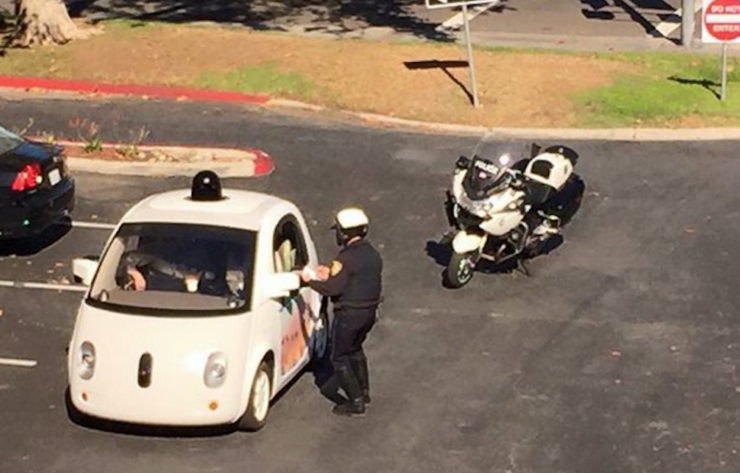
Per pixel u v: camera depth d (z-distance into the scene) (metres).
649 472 11.22
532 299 15.20
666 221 17.86
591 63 25.55
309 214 18.05
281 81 24.25
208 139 21.38
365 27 30.38
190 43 26.12
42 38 26.28
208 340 11.30
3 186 15.47
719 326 14.45
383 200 18.62
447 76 24.47
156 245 12.09
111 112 22.84
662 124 22.45
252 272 11.87
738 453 11.58
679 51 27.89
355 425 12.01
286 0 33.53
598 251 16.73
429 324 14.45
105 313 11.55
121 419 11.27
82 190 18.73
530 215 15.76
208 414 11.23
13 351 13.63
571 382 13.01
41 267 16.00
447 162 20.38
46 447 11.48
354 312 11.74
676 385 12.95
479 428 12.00
